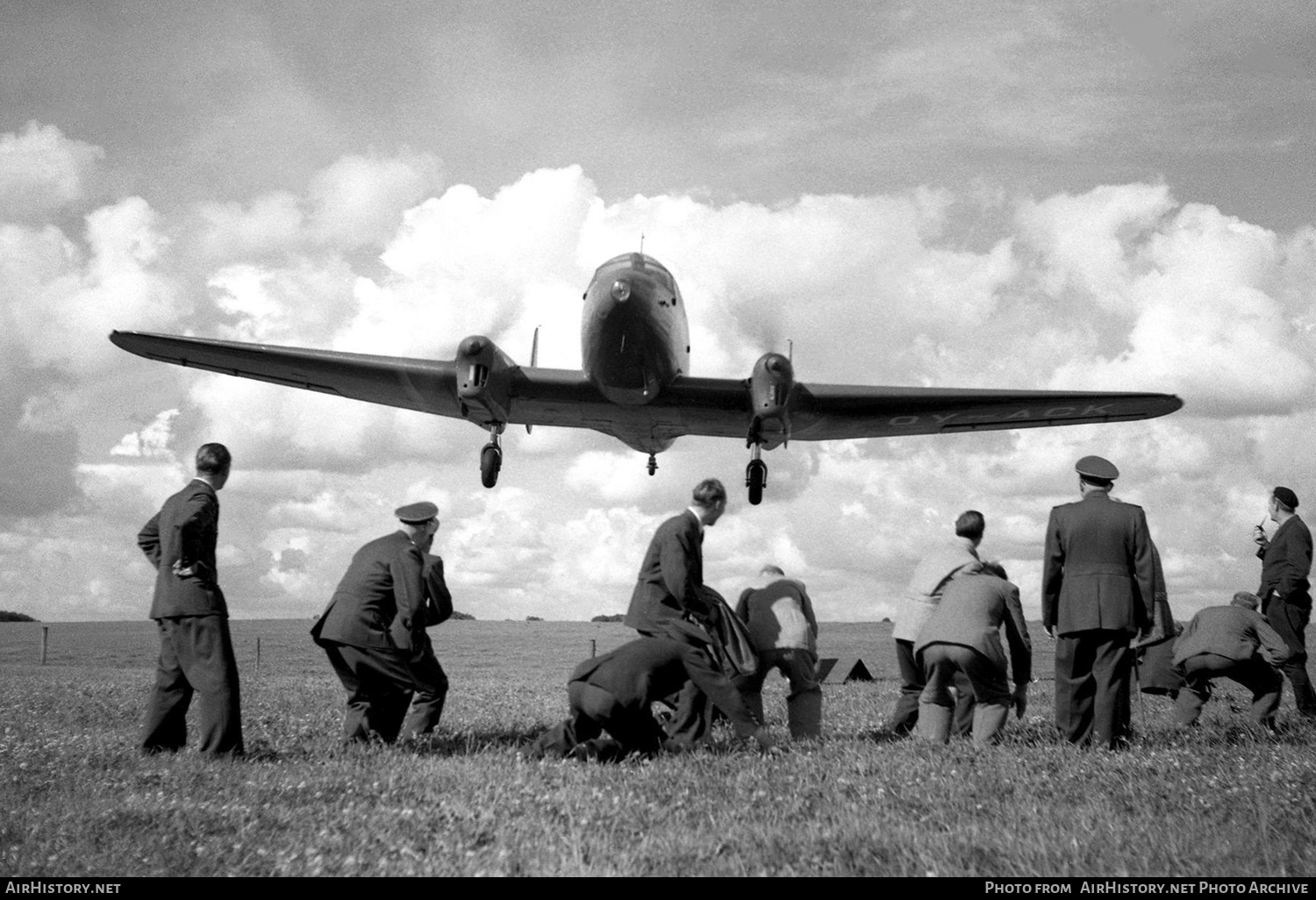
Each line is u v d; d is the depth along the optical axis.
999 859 4.11
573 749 6.56
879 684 16.14
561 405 20.47
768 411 18.36
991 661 7.15
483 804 5.05
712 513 6.85
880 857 4.18
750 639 7.46
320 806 5.11
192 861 4.15
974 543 8.07
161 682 6.69
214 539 6.69
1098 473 7.24
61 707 10.05
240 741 6.60
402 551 7.26
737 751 6.67
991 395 20.03
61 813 4.91
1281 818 4.83
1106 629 6.96
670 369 18.48
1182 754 6.40
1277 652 8.52
